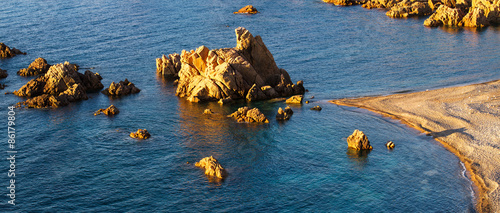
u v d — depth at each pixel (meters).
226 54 106.69
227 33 170.88
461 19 182.75
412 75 121.56
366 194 63.81
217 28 178.88
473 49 145.38
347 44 154.75
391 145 77.94
